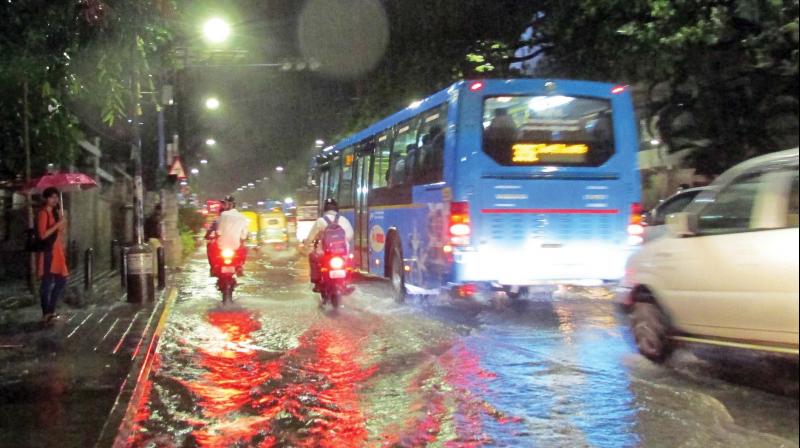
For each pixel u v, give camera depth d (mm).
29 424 6457
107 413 6773
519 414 7004
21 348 9750
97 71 9422
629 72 16891
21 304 13984
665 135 18016
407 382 8266
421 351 9859
